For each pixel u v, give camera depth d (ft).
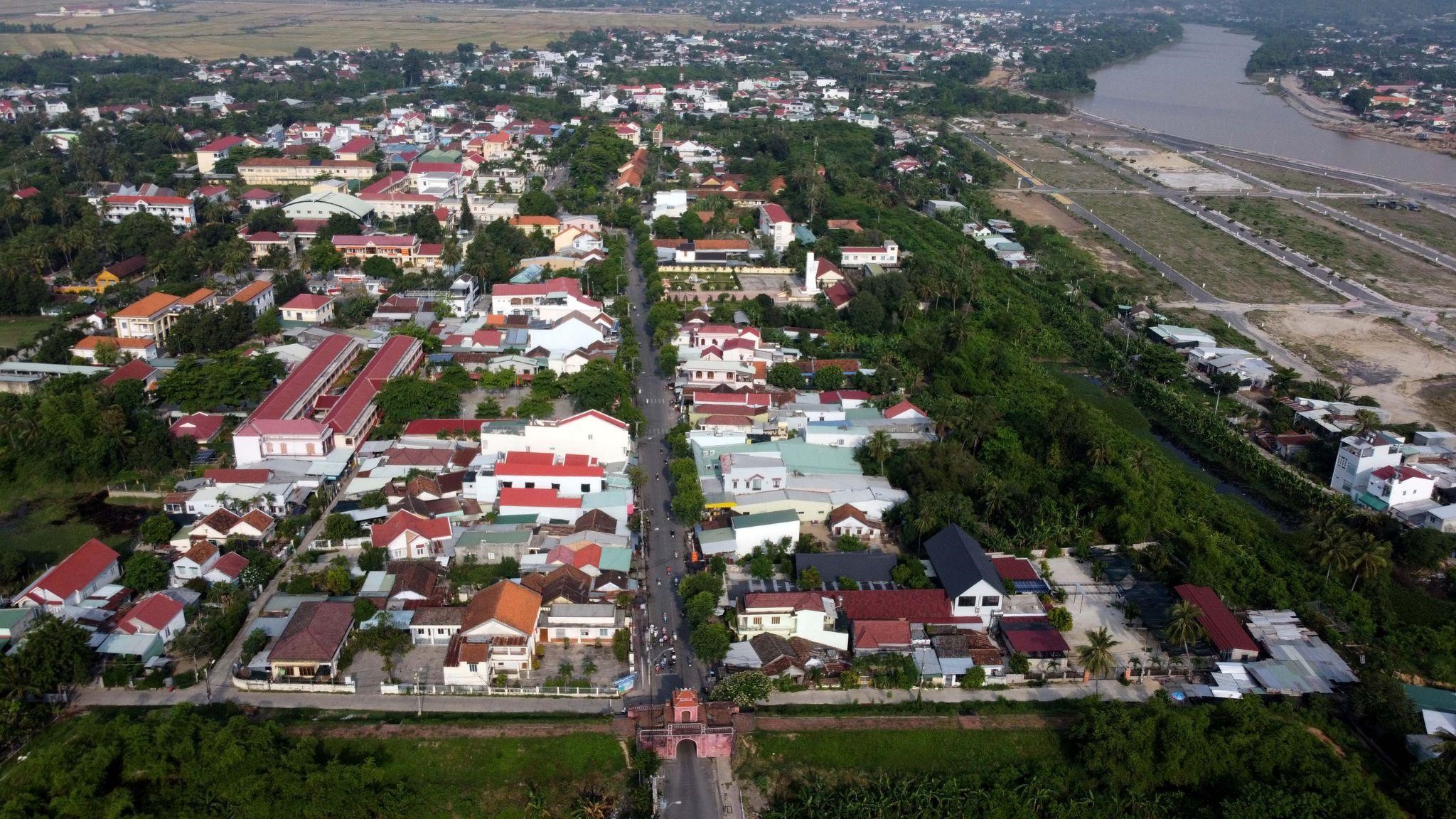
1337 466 559.38
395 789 333.01
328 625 394.32
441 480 511.40
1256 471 585.22
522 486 504.02
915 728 364.17
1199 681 392.47
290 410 556.92
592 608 406.62
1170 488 538.47
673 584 443.32
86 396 553.64
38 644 368.27
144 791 331.98
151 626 395.55
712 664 392.27
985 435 570.46
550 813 335.88
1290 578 456.86
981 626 418.92
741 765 351.67
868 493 506.89
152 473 528.22
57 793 321.52
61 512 501.15
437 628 400.06
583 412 551.18
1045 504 494.59
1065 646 401.08
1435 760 337.52
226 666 388.57
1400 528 493.77
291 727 355.15
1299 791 331.57
